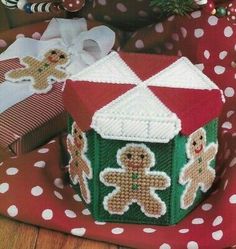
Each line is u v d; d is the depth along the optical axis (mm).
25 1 1093
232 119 1122
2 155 1108
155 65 986
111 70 971
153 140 863
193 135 896
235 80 1138
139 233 934
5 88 1159
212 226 933
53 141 1110
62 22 1295
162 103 895
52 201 978
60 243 948
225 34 1118
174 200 925
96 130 871
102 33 1258
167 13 1242
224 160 1049
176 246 916
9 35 1312
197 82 952
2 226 977
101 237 938
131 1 1271
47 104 1136
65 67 1212
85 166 932
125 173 907
